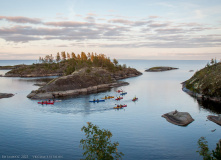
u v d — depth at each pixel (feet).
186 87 425.69
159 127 188.55
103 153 66.64
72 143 153.48
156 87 465.06
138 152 138.21
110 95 369.30
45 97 342.03
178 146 147.74
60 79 414.41
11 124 200.44
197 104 285.64
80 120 212.43
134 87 469.57
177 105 280.51
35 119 217.15
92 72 547.08
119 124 197.88
